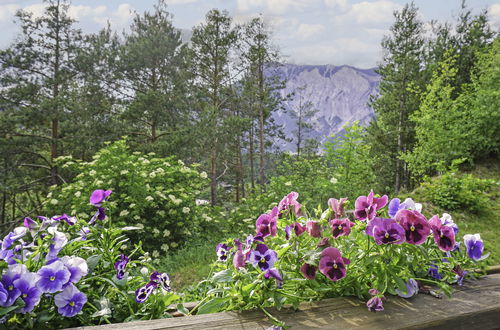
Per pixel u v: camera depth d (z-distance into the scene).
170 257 6.92
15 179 16.72
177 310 1.60
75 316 1.34
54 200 7.86
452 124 11.99
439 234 1.41
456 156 11.39
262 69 22.39
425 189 8.93
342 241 1.51
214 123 16.50
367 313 1.29
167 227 7.53
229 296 1.34
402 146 19.95
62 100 15.67
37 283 1.21
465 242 1.64
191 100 18.50
